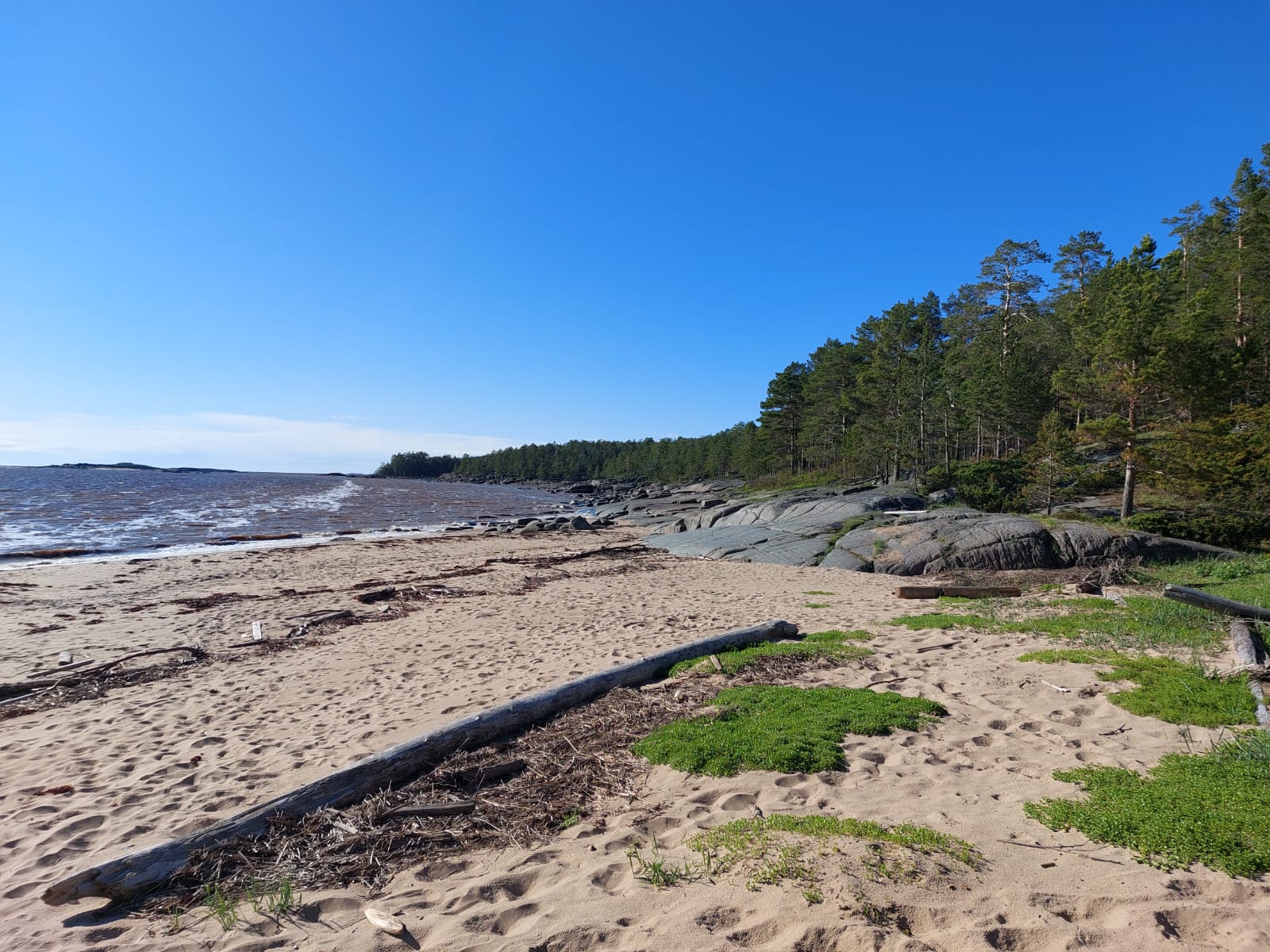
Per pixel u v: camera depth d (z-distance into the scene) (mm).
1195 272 34375
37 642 11328
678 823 4176
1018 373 37125
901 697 6238
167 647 10523
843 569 18578
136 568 20375
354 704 7449
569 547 27312
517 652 9469
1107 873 3246
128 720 7355
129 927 3484
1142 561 16281
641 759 5246
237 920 3461
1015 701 6141
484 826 4320
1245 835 3406
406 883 3734
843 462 54375
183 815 4898
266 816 4375
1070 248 48281
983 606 11273
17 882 4039
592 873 3645
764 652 8297
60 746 6613
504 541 29688
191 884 3867
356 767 4926
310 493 75312
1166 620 8633
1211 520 19344
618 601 13695
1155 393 23203
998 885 3195
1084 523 19156
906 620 10172
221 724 7043
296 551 25016
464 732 5613
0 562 21781
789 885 3293
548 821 4344
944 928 2900
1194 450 21328
